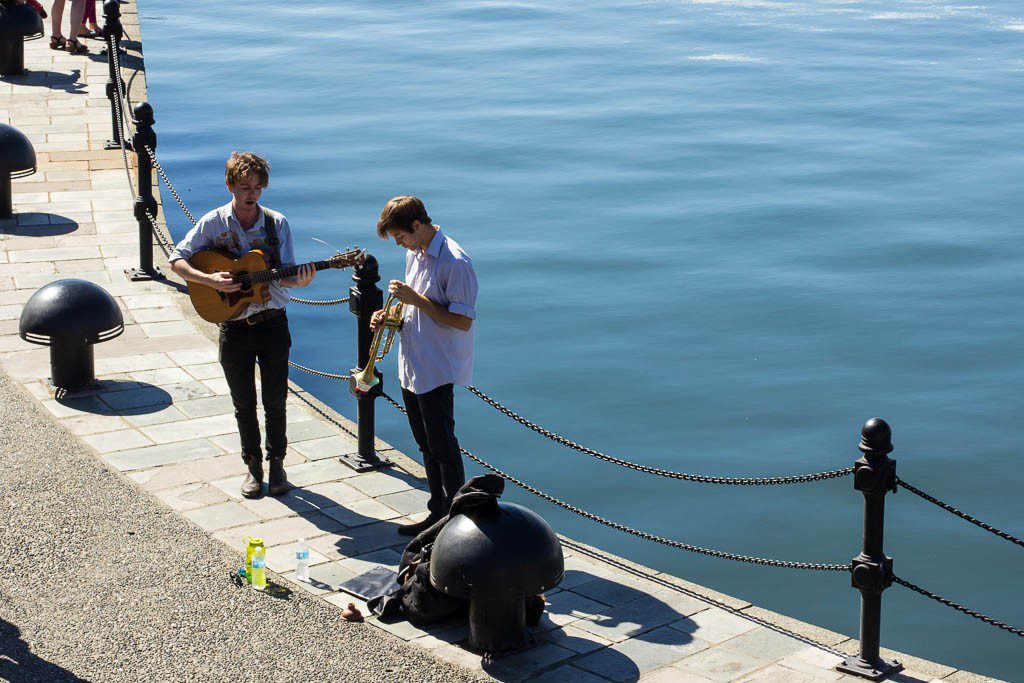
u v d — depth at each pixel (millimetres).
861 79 28922
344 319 14828
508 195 19531
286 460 8289
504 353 13750
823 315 15008
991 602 9211
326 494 7758
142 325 10805
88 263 12367
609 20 36531
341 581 6609
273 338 7402
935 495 10828
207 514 7379
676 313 14984
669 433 11906
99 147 16172
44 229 13305
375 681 5574
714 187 20188
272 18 35906
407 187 19812
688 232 17938
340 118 24250
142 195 11867
